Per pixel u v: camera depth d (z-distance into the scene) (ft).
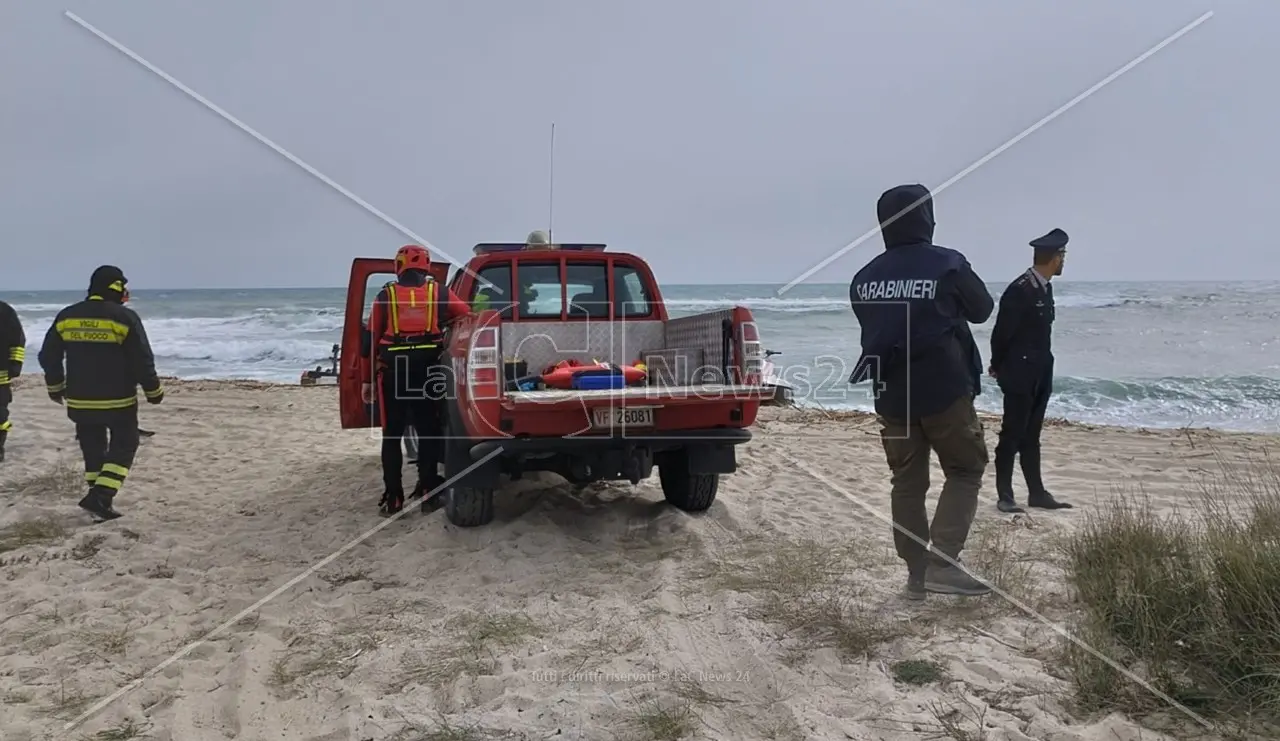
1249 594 10.98
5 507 21.77
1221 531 12.62
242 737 10.39
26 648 13.30
